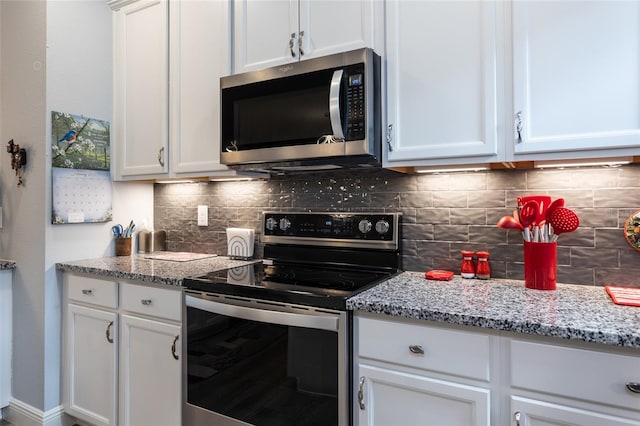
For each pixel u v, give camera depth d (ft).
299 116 5.05
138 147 6.95
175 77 6.53
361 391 4.01
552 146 4.02
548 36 4.05
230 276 5.29
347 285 4.69
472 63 4.42
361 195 6.02
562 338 3.21
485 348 3.49
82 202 6.83
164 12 6.64
